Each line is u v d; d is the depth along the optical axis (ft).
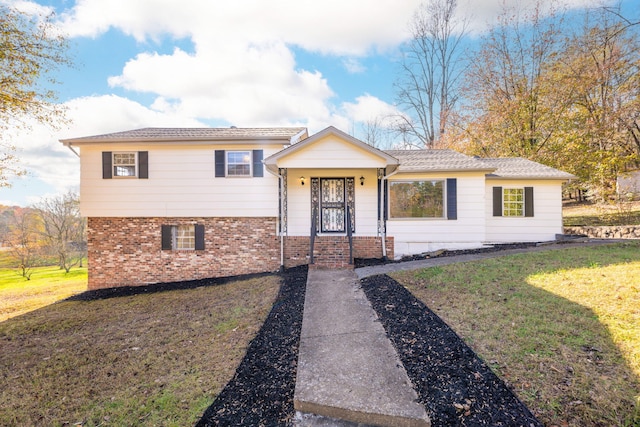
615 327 12.07
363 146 28.30
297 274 28.07
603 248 28.45
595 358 10.32
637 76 45.11
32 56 27.30
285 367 12.18
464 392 9.43
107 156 32.65
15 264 62.49
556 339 11.63
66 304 28.09
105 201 32.81
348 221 30.22
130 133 34.63
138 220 33.12
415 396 9.50
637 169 46.93
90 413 10.52
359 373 10.96
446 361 11.09
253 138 31.63
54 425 10.01
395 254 33.22
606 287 16.57
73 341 17.57
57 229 66.03
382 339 13.51
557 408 8.39
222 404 10.31
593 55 50.34
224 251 33.01
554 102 54.75
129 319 21.07
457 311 15.08
